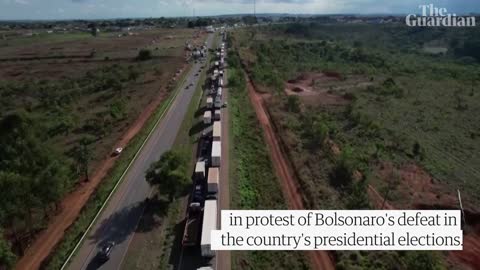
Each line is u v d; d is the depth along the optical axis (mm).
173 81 126688
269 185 58344
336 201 53688
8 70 161125
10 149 58688
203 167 60094
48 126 81812
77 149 70000
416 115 93438
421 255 40906
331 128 80375
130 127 84750
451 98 110000
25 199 45375
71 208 54156
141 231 48500
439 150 72500
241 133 79562
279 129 80375
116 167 64625
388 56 187000
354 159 62938
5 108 102875
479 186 58188
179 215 51625
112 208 53438
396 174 61781
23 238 47688
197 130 82188
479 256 43156
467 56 190750
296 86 123375
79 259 43844
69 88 123750
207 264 42344
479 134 80562
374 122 81375
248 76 134875
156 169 54281
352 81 132500
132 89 118500
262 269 41531
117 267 42531
